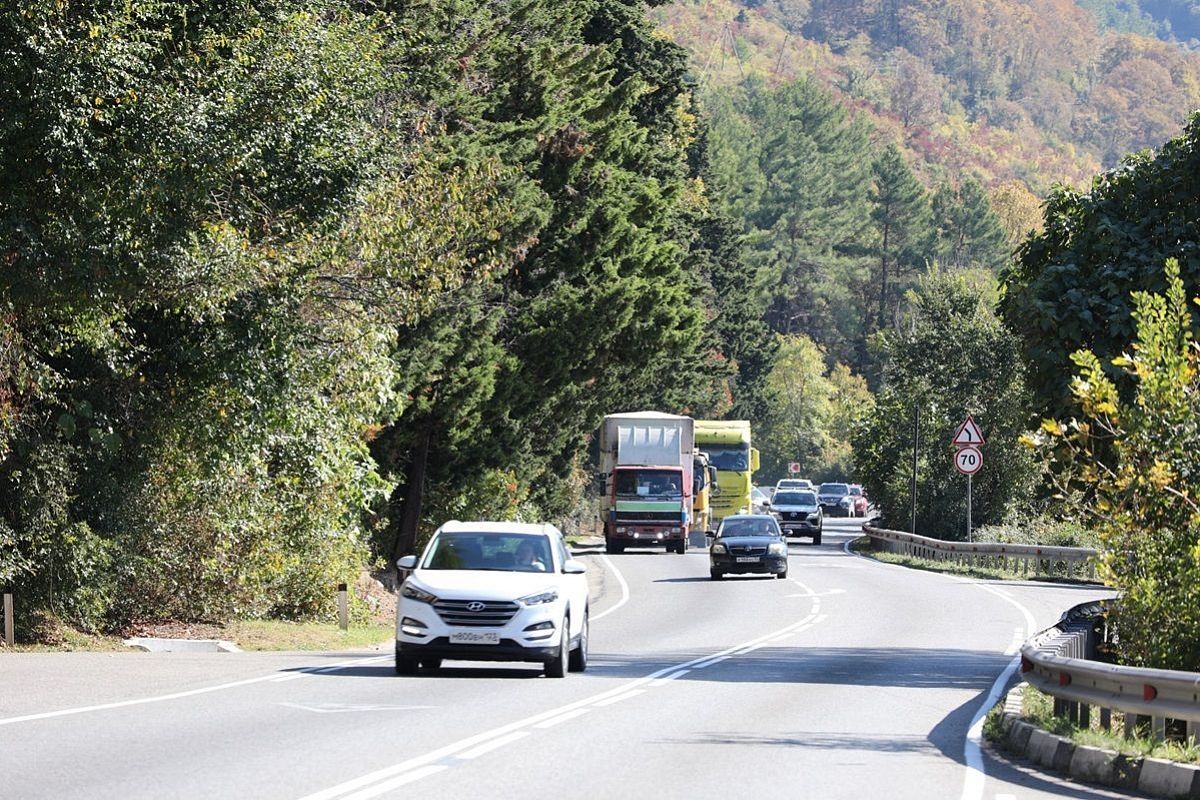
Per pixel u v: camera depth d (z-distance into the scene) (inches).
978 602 2726.4
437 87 2758.4
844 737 1145.4
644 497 4404.5
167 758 956.6
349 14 2076.8
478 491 3277.6
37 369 1766.7
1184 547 1363.2
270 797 826.2
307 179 1700.3
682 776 941.2
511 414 3329.2
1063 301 1649.9
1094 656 1633.9
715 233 7810.0
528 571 1587.1
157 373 1964.8
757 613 2536.9
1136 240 1667.1
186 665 1590.8
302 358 2017.7
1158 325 1434.5
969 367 4343.0
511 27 3193.9
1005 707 1190.9
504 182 2854.3
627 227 3516.2
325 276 2058.3
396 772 922.7
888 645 1999.3
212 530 2027.6
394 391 2527.1
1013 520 4237.2
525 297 3378.4
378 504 2955.2
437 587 1513.3
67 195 1550.2
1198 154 1683.1
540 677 1568.7
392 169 2063.2
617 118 3580.2
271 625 2101.4
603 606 2704.2
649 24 4854.8
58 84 1472.7
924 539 3873.0
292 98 1686.8
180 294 1728.6
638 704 1330.0
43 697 1268.5
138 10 1551.4
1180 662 1348.4
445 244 2226.9
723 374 6146.7
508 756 1002.7
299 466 2134.6
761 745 1087.6
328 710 1226.0
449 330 2743.6
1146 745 976.3
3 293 1606.8
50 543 1843.0
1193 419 1402.6
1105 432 1594.5
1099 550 1454.2
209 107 1609.3
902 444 4468.5
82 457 1888.5
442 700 1321.4
